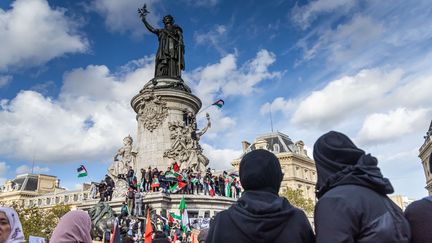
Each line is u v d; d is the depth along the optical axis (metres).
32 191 113.12
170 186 26.06
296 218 3.36
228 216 3.42
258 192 3.53
